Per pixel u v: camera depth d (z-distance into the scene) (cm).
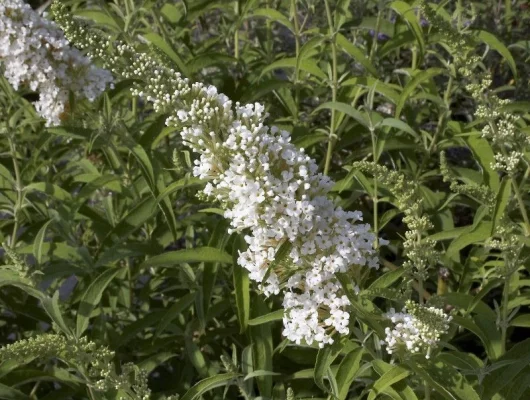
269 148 47
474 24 91
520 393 55
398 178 54
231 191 48
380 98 90
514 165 59
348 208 82
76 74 66
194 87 50
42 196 78
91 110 70
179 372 71
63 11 56
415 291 72
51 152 81
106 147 73
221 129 49
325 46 80
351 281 50
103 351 52
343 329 49
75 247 69
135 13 78
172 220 66
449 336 58
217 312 67
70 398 68
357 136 78
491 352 55
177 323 71
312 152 79
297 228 48
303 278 51
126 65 56
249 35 104
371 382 58
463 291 66
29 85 68
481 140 65
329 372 54
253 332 61
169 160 76
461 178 76
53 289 75
